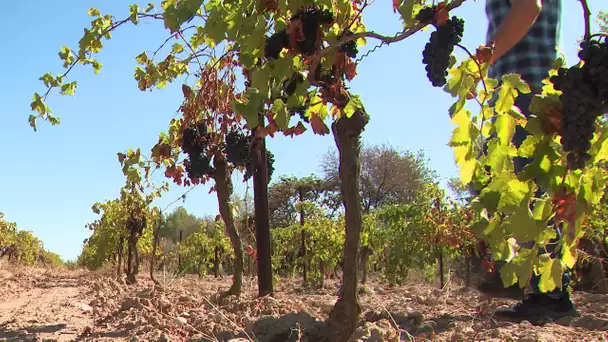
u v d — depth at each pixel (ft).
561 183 5.51
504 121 6.43
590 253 22.52
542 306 12.97
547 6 12.62
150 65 19.71
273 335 11.72
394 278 31.71
